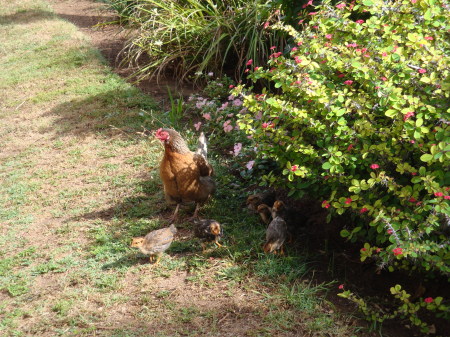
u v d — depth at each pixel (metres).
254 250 4.48
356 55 4.15
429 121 4.04
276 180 4.48
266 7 5.77
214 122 5.49
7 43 8.08
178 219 4.76
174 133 4.61
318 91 4.11
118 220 4.79
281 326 4.11
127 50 7.11
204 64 5.91
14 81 6.62
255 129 4.38
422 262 3.96
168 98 6.02
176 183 4.64
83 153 5.46
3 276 4.50
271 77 4.35
